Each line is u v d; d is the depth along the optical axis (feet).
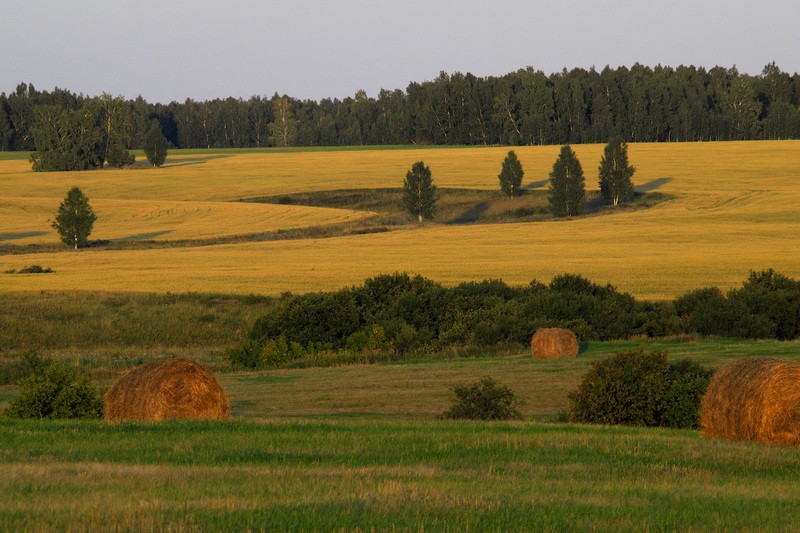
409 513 83.25
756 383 138.82
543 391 255.50
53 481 97.25
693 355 300.40
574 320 380.37
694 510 89.30
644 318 398.21
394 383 275.18
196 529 74.79
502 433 143.23
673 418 192.13
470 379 276.62
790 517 87.71
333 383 280.92
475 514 83.41
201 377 168.66
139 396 165.99
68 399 188.96
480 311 394.73
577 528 81.05
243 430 143.84
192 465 112.37
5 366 353.92
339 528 76.95
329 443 129.90
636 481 106.22
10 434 137.80
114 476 100.99
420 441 132.16
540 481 103.96
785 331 382.63
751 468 117.50
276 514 80.38
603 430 153.89
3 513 79.36
